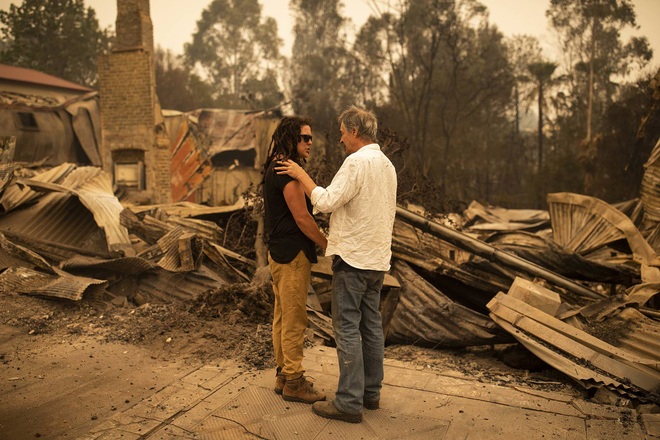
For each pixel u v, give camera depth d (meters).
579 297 6.21
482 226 14.24
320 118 33.38
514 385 3.76
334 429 3.06
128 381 3.74
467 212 16.59
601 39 34.56
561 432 3.01
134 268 5.90
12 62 39.91
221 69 60.50
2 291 5.40
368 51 36.66
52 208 7.25
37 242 6.43
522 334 4.25
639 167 23.05
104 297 5.64
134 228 6.71
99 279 5.90
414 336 5.10
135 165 19.02
